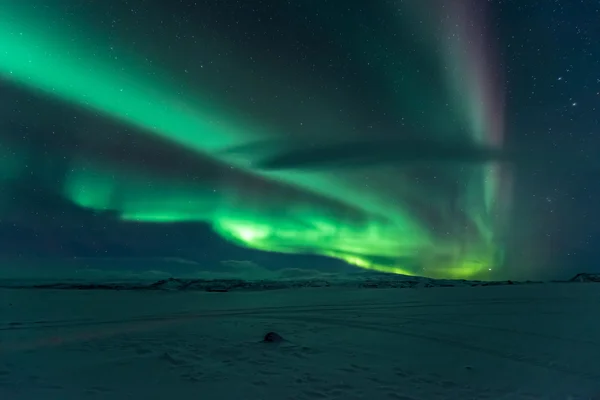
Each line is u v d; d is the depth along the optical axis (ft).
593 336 34.42
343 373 22.66
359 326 39.32
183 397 17.99
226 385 19.94
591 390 19.86
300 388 19.65
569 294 75.41
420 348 29.73
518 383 21.02
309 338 33.35
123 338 32.58
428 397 18.57
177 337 33.09
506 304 58.49
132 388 19.24
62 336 33.27
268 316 46.50
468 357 26.96
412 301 63.82
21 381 20.20
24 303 58.95
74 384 19.79
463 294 76.79
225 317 45.47
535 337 33.86
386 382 20.97
